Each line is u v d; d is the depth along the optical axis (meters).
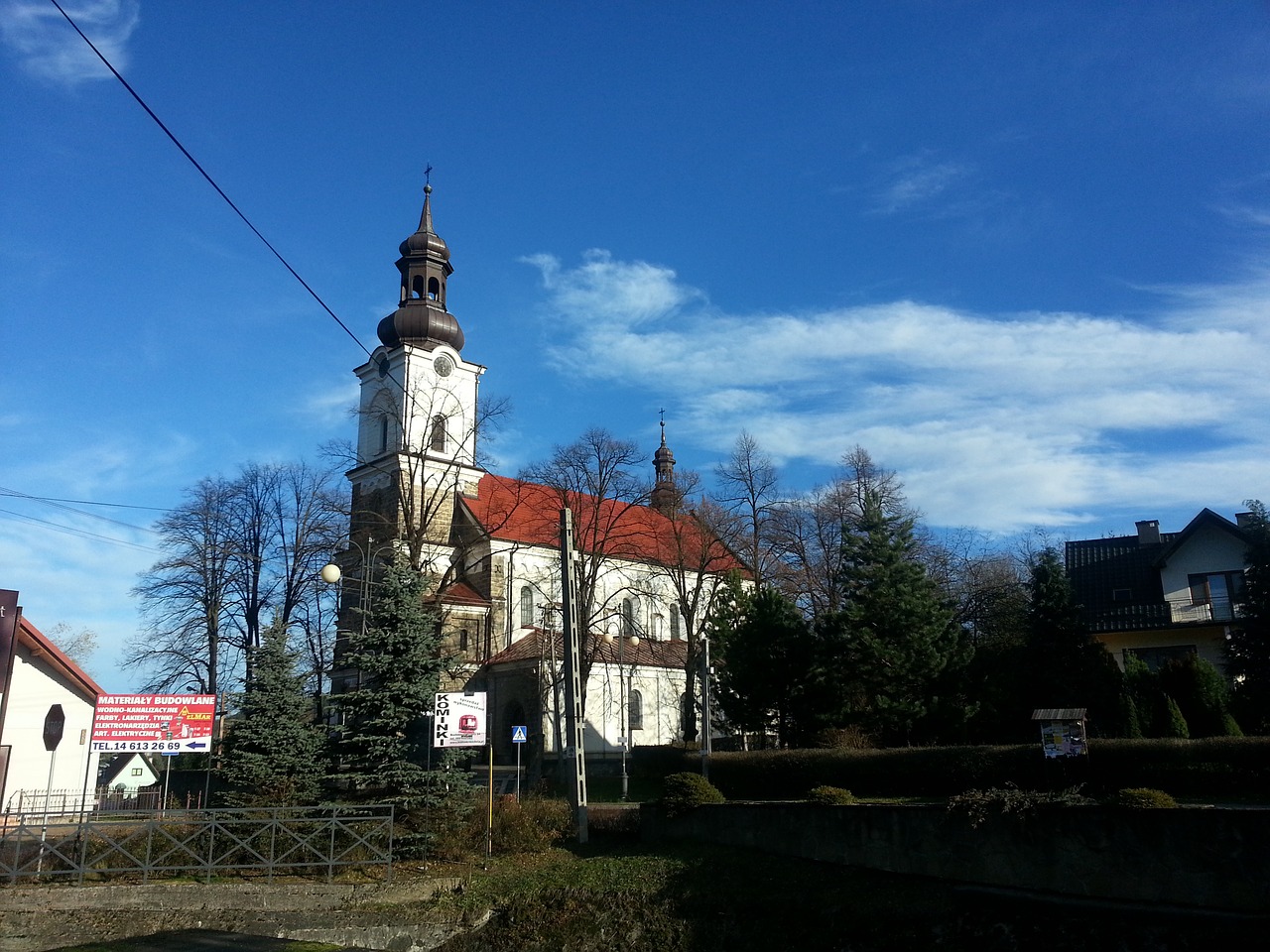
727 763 31.56
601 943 19.20
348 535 50.12
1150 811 15.45
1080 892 16.05
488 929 20.50
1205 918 14.20
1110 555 45.38
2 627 30.11
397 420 55.09
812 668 34.31
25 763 32.19
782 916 18.53
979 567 62.62
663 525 61.22
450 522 58.31
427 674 25.88
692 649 50.00
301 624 51.22
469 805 25.17
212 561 50.59
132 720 26.95
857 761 28.62
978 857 17.66
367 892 21.64
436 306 61.12
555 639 50.91
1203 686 28.77
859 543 34.94
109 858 22.30
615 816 28.44
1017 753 25.91
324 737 29.83
